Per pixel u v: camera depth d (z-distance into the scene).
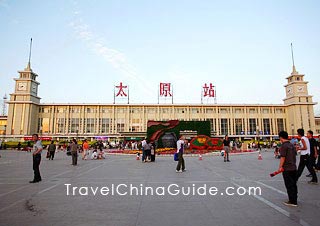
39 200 6.37
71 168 14.65
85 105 68.94
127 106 69.38
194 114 70.31
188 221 4.64
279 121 72.56
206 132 32.59
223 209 5.46
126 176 10.79
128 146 54.22
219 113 70.81
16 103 66.06
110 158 24.48
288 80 77.00
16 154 32.12
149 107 69.94
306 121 69.81
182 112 70.19
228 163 17.44
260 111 71.88
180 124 32.56
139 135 64.12
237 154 29.08
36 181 9.34
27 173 12.19
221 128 69.94
